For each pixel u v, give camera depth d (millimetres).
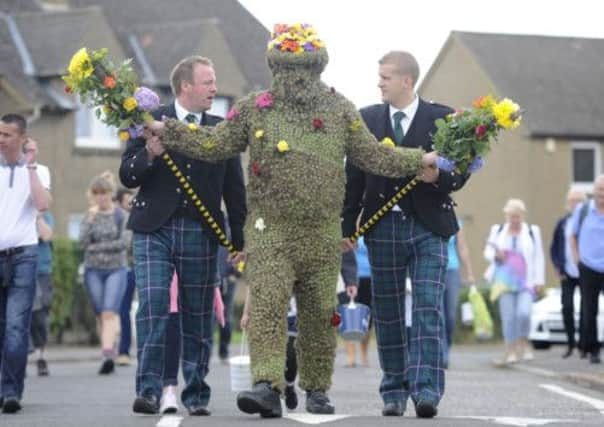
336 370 23359
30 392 18828
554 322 31828
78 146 51188
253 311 12016
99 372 23078
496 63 60344
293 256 12070
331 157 12023
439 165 12555
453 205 13211
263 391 11891
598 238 23703
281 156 11914
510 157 58531
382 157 12312
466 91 60781
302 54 11914
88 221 23438
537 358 26281
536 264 25484
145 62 55250
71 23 52031
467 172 12953
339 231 12234
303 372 12695
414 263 13055
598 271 23734
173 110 13328
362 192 13211
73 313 35875
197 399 13562
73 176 51094
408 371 13383
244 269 12367
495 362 26281
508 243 25484
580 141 59156
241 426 11406
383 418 12234
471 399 17625
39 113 49781
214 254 13320
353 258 20719
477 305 24672
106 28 52562
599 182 23562
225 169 13297
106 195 23500
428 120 13109
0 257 14758
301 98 11984
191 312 13398
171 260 13227
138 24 59938
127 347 25328
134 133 12695
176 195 13141
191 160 13094
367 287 22922
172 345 14203
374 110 13273
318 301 12320
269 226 12047
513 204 25547
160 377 13219
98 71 12695
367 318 14391
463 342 39188
